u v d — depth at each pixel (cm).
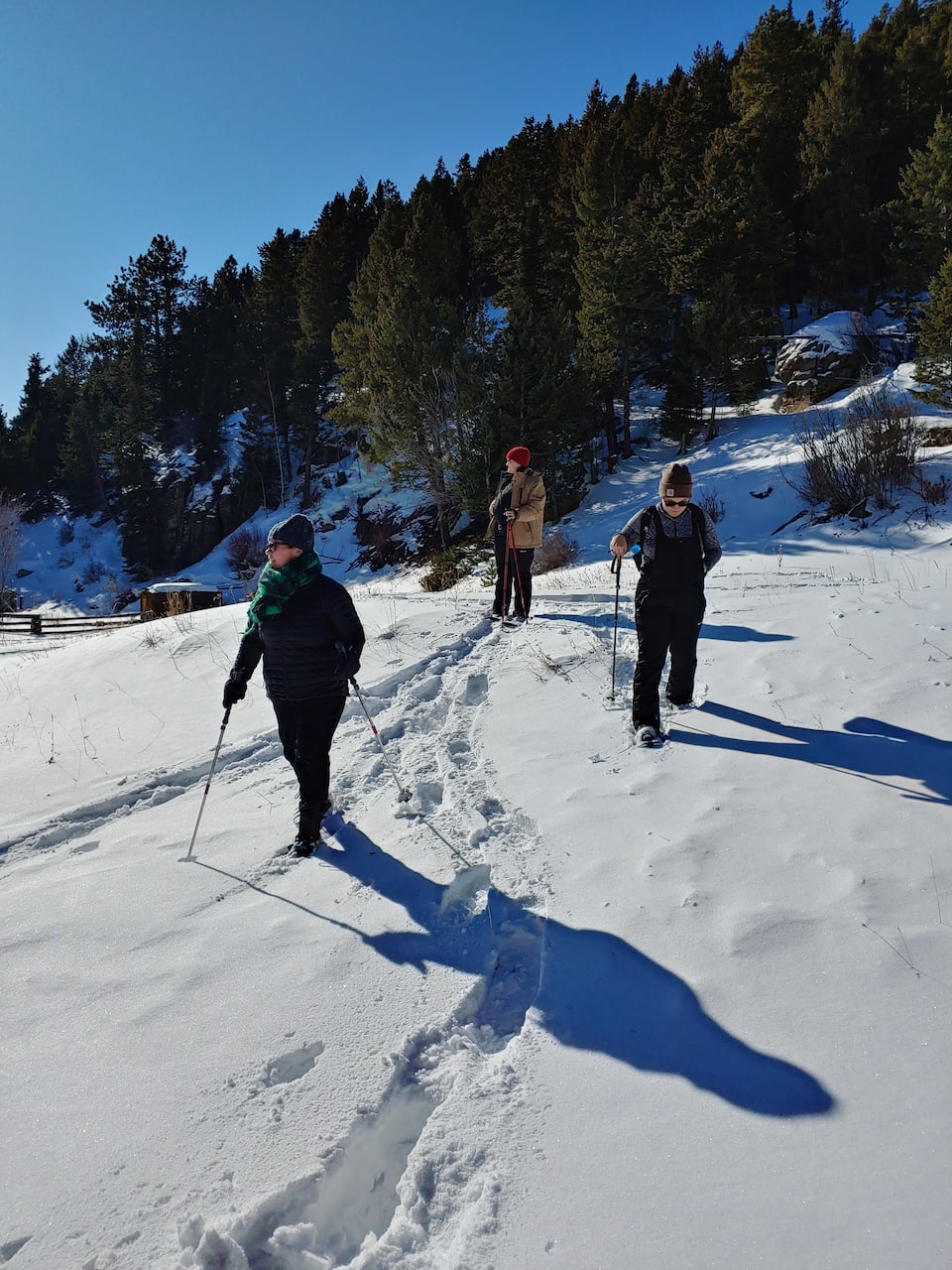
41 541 5488
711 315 2483
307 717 378
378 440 2872
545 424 2317
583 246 2892
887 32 4359
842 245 3186
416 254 3522
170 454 5138
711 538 459
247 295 5997
